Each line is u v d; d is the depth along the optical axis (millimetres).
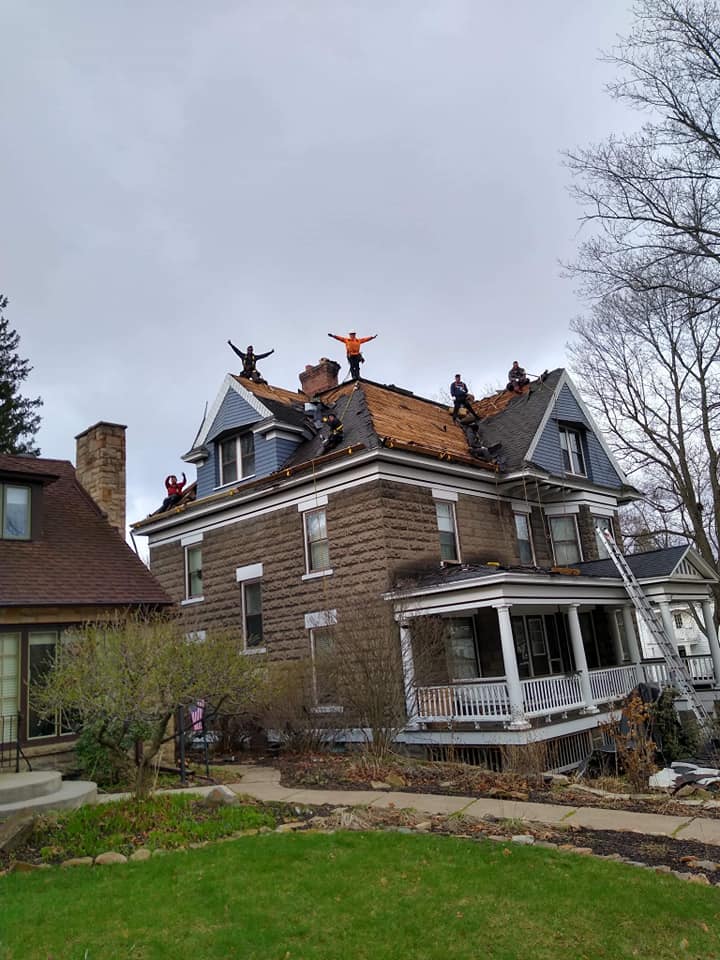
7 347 45906
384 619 17188
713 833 9141
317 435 22062
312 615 19609
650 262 17109
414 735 16922
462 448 22484
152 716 10195
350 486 19281
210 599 22797
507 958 5617
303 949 5645
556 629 22594
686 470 31734
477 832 9180
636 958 5695
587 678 18609
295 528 20625
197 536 23719
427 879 7117
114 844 8430
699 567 22938
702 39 15320
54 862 7969
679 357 30516
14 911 6324
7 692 13398
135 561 16969
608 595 21078
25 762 13008
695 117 15914
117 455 20844
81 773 13227
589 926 6180
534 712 16141
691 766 14133
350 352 24422
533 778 13562
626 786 13320
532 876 7242
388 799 11312
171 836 8633
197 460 24422
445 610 17156
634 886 6996
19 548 15453
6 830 8547
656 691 17656
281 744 17375
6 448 42281
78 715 12531
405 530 18875
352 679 15883
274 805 10570
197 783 12992
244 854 7816
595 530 24906
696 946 5898
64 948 5637
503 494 22531
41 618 14008
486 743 15781
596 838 9000
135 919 6148
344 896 6695
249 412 22812
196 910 6320
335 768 14414
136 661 10086
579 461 26047
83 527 17438
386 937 5875
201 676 10914
